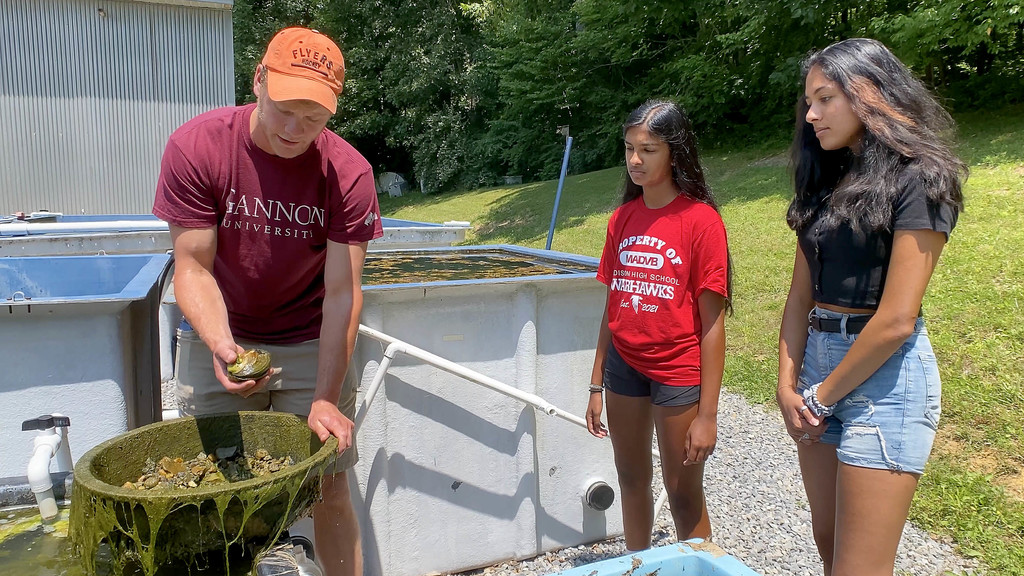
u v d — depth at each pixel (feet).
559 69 53.67
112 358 6.27
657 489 10.94
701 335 6.96
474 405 8.64
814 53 6.10
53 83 19.97
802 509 10.63
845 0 34.50
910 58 30.53
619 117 50.47
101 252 11.92
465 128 64.13
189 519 4.10
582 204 38.73
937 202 5.16
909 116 5.50
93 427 6.28
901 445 5.49
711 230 6.72
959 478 10.40
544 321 8.97
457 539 8.84
